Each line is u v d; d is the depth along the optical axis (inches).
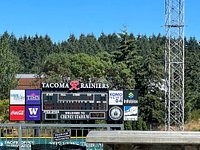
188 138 228.2
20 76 3956.7
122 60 2957.7
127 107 1397.6
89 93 1395.2
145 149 234.1
